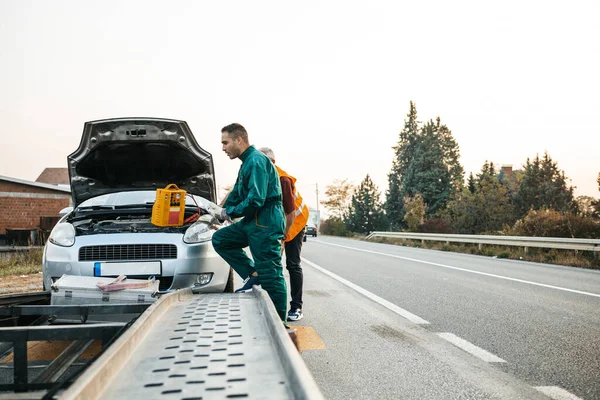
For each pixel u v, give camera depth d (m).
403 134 74.69
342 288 8.65
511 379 3.66
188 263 5.16
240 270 4.83
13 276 10.63
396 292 8.14
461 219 42.19
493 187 42.97
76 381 1.13
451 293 8.03
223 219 4.59
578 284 9.39
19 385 1.95
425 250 21.94
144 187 6.52
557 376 3.74
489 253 18.59
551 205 47.69
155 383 1.28
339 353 4.37
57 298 3.60
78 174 6.04
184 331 1.85
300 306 5.88
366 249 22.47
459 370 3.88
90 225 5.60
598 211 39.12
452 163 76.75
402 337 4.98
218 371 1.37
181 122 5.63
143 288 3.69
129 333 1.58
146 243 5.16
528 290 8.46
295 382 1.18
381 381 3.60
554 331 5.27
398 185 70.31
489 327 5.46
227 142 4.45
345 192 79.81
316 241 34.25
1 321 3.44
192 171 6.29
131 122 5.57
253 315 2.16
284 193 5.39
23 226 24.81
